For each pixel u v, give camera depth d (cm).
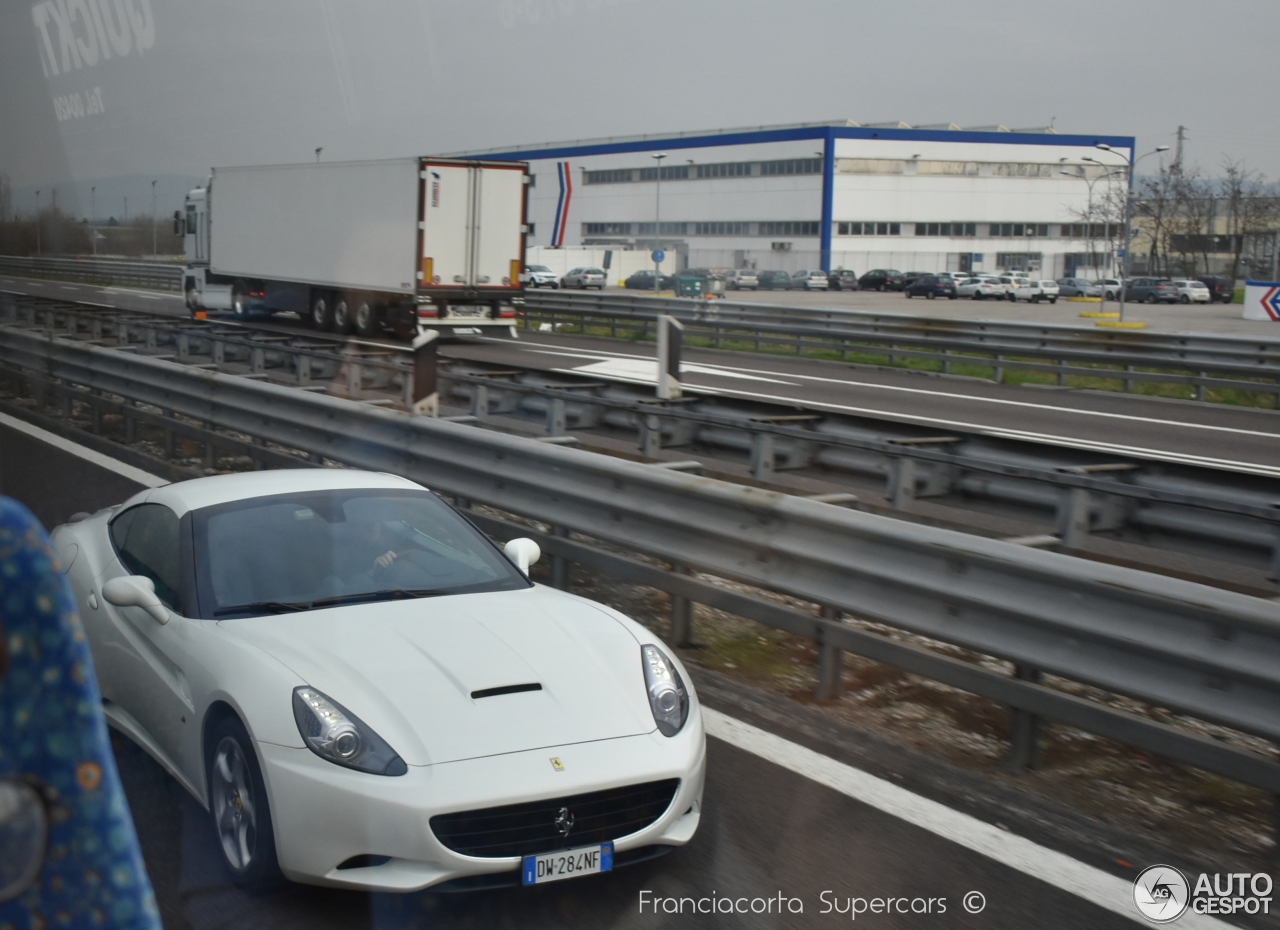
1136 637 395
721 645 609
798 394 1769
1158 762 468
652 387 1254
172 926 309
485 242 2325
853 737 467
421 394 1141
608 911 329
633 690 356
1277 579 575
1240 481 727
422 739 315
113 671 412
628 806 328
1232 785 445
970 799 409
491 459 707
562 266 5019
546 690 344
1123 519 649
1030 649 431
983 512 732
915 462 780
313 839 305
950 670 460
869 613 490
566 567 659
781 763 437
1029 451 848
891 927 321
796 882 347
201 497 423
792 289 5022
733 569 552
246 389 949
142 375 1084
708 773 427
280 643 349
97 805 98
